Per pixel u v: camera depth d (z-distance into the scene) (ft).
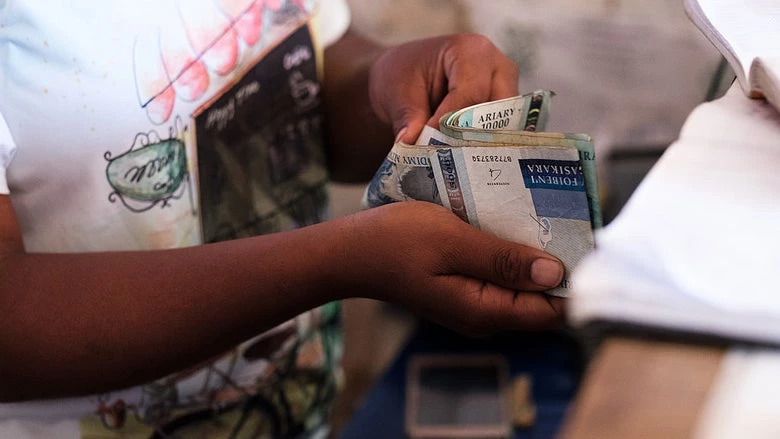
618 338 1.23
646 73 5.49
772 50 1.85
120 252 2.24
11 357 2.13
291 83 3.12
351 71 3.26
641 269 1.23
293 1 3.04
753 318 1.16
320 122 3.32
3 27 2.28
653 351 1.19
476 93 2.54
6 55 2.29
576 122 5.78
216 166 2.88
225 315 2.15
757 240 1.27
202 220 2.88
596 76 5.60
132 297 2.13
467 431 5.53
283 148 3.17
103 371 2.16
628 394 1.12
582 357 5.98
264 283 2.12
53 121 2.37
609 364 1.18
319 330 3.26
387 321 7.39
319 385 3.34
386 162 2.18
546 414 5.65
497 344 6.29
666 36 5.35
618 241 1.27
